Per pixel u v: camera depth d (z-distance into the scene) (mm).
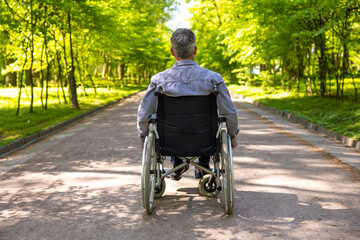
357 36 11797
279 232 2785
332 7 9930
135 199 3662
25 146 7074
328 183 4043
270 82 23625
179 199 3615
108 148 6441
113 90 27266
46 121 10367
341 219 3004
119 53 26984
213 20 28344
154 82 3145
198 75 3090
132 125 9578
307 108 11383
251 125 9125
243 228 2879
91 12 14219
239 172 4594
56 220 3158
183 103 3096
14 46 14227
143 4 33219
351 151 5801
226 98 3090
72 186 4176
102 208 3426
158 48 39219
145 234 2814
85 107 14789
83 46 18688
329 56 14031
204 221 3041
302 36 12469
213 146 3213
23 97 18344
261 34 15445
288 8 11875
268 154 5629
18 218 3234
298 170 4637
